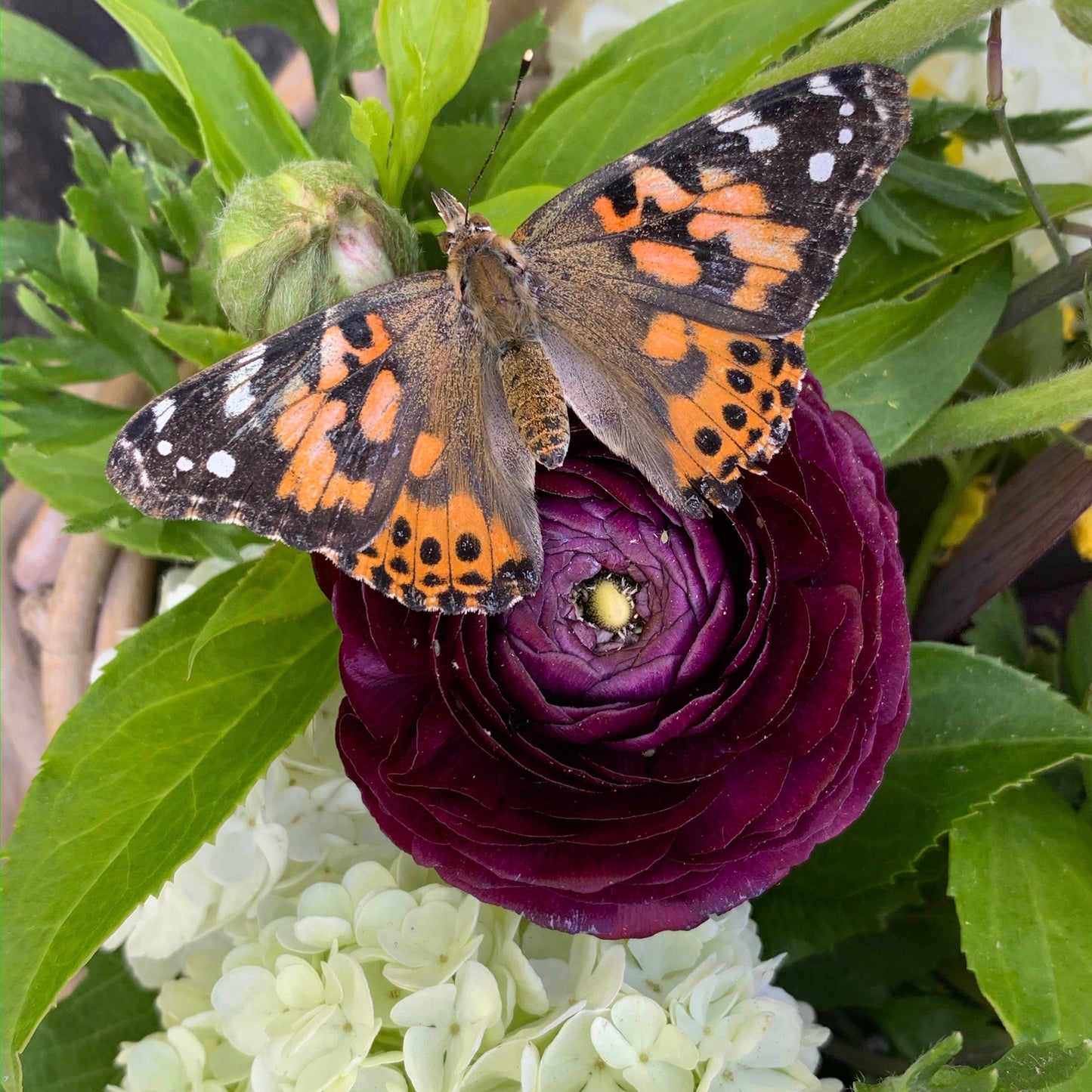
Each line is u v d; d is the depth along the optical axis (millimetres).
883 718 90
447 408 91
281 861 103
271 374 88
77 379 121
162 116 118
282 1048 91
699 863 84
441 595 85
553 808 83
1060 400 109
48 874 91
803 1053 106
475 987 90
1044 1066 83
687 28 109
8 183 217
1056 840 102
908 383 113
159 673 98
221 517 86
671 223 91
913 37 105
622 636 87
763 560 86
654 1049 91
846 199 85
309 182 96
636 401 91
